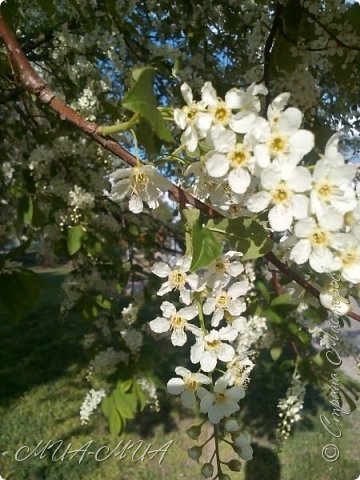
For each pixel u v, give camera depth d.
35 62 3.04
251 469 3.22
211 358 1.02
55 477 3.14
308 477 3.15
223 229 1.00
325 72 2.17
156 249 3.54
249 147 0.87
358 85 2.04
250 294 2.38
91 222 2.90
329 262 0.85
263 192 0.85
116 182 0.98
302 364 2.38
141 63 2.35
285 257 1.16
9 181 3.24
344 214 0.86
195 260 0.90
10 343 5.61
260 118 0.86
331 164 0.84
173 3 2.69
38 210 2.54
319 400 3.80
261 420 3.76
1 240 3.54
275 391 4.10
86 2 2.52
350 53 1.86
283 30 1.84
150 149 0.99
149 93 0.83
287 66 1.85
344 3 1.92
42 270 11.25
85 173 2.99
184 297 1.05
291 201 0.85
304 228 0.85
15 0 1.88
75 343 5.56
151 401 2.48
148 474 3.18
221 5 2.56
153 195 0.98
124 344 2.58
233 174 0.88
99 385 3.08
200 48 2.76
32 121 3.08
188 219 0.98
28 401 4.19
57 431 3.68
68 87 3.00
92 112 2.51
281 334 2.45
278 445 2.44
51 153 2.82
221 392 1.03
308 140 0.84
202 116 0.91
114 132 0.96
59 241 3.11
